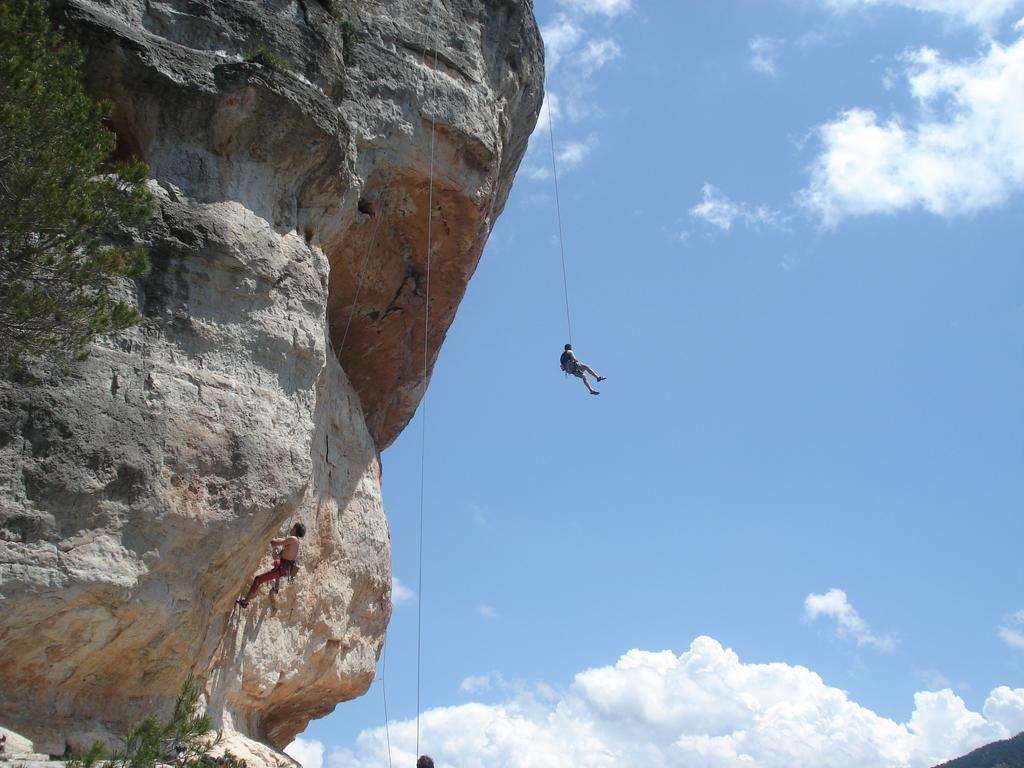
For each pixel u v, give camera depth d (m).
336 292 21.97
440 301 23.22
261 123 17.20
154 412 15.12
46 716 14.51
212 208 16.61
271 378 16.59
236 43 18.09
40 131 13.71
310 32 18.92
